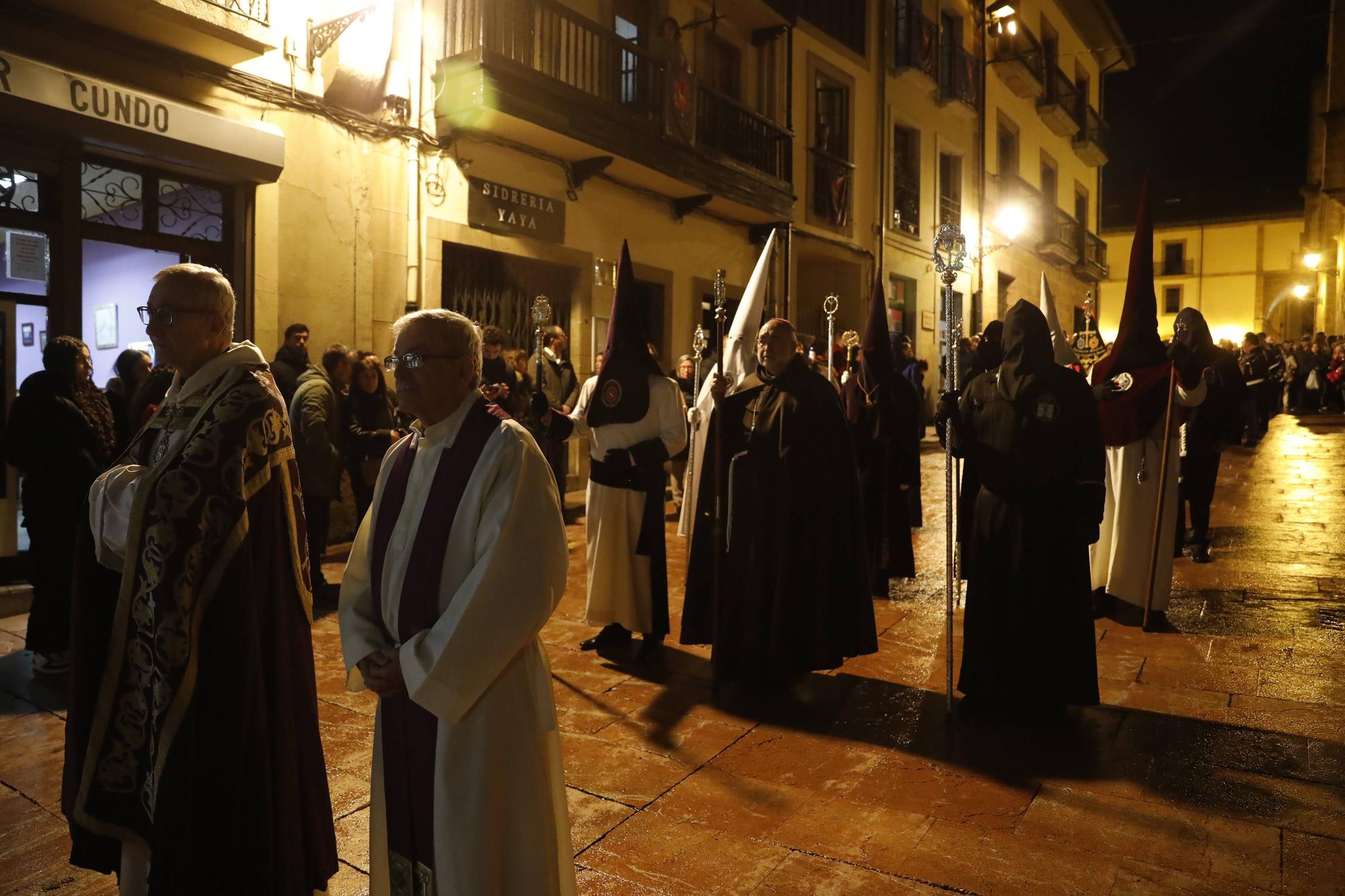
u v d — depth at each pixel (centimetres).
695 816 305
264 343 747
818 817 303
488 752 179
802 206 1410
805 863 274
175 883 199
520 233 970
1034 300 2314
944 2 1784
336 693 423
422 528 187
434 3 878
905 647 495
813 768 343
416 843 185
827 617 412
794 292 1405
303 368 644
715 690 424
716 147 1207
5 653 488
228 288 230
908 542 602
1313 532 785
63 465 439
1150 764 341
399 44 845
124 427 523
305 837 222
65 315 616
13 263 596
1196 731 371
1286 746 355
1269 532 786
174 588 202
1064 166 2512
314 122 778
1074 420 365
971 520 391
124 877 220
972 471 394
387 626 194
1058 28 2331
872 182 1594
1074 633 372
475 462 186
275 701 215
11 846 288
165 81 672
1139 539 521
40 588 441
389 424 662
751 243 1338
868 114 1577
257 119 734
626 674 455
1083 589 374
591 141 965
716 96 1172
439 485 188
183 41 659
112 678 211
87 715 222
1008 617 377
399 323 196
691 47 1209
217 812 203
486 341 675
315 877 223
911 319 1745
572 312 1059
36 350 614
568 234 1034
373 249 833
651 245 1152
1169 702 404
